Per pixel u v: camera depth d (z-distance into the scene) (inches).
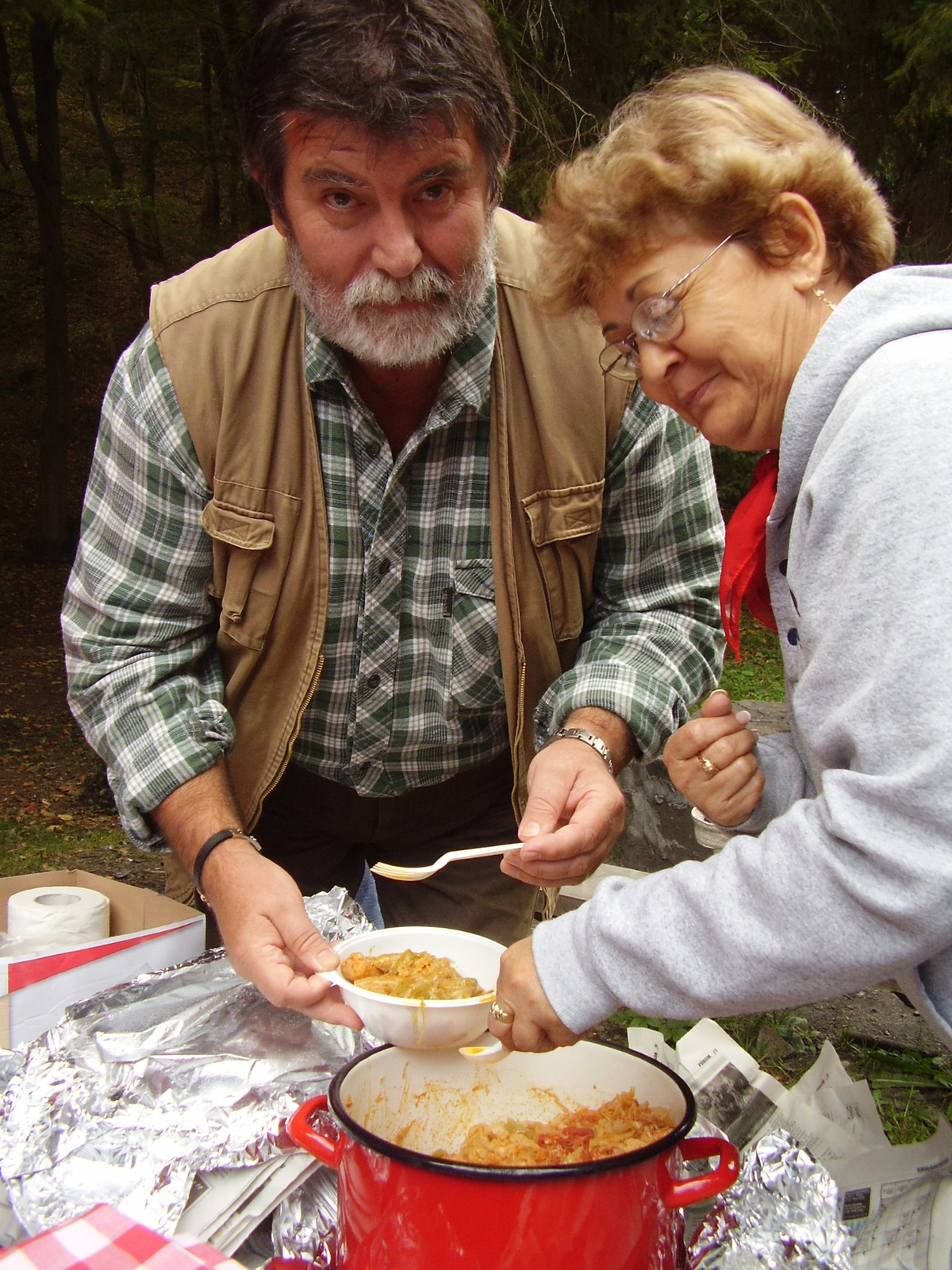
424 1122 51.2
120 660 73.4
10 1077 54.6
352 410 69.9
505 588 73.5
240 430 69.7
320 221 59.7
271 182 61.6
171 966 63.0
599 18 253.1
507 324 71.2
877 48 298.7
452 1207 38.4
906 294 41.2
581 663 76.2
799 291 45.2
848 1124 59.3
